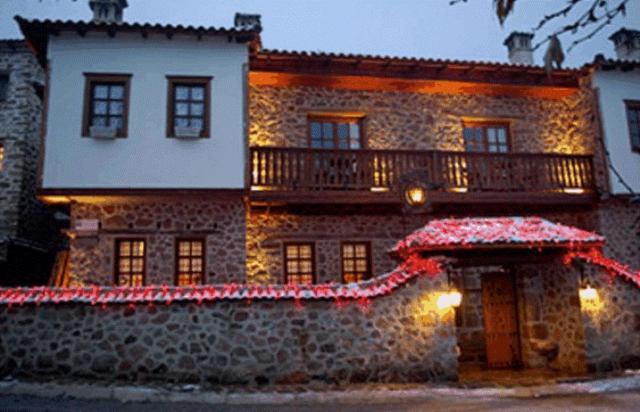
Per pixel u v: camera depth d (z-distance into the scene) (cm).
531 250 893
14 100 1338
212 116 1036
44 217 1420
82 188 967
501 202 1129
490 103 1296
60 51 1011
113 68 1022
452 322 834
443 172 1123
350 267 1144
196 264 1038
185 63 1046
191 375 754
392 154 1103
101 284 994
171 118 1024
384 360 798
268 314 786
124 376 746
